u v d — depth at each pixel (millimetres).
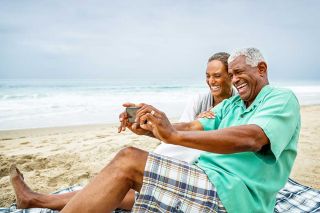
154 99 20281
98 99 19625
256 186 2012
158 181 1899
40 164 5164
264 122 2014
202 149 1910
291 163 2275
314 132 8289
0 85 38469
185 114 3564
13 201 3609
